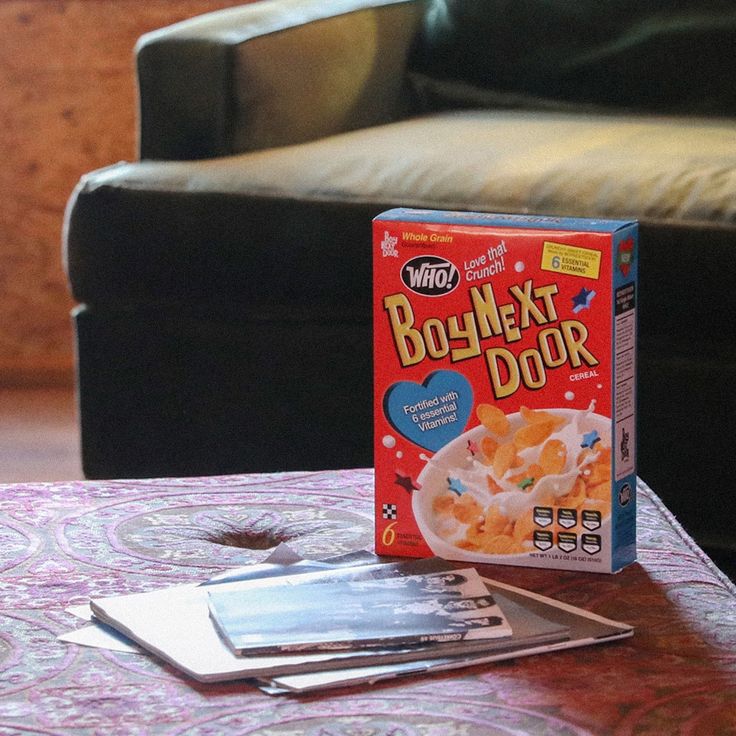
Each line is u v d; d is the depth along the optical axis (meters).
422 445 1.68
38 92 3.80
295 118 2.65
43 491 1.83
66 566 1.67
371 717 1.46
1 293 3.93
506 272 1.64
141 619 1.56
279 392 2.47
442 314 1.66
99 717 1.46
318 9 2.79
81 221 2.49
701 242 2.25
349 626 1.54
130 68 3.80
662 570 1.67
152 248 2.46
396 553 1.70
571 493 1.65
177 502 1.80
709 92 2.83
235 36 2.55
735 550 2.32
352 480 1.86
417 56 3.02
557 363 1.64
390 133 2.58
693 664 1.52
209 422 2.51
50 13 3.75
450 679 1.50
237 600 1.57
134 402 2.54
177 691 1.49
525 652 1.53
